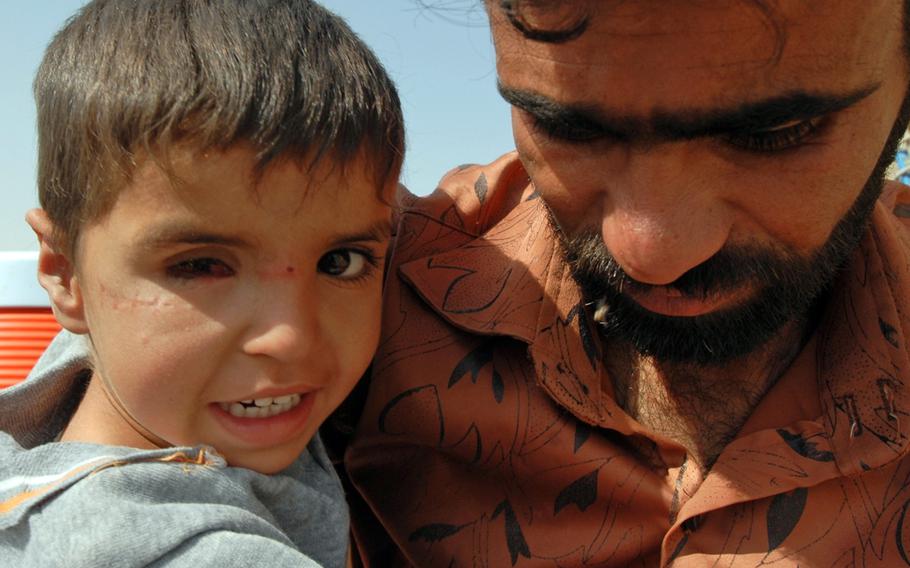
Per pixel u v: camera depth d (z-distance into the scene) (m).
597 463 0.99
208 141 0.73
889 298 0.99
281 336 0.77
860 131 0.81
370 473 1.07
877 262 1.01
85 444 0.78
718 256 0.84
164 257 0.76
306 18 0.87
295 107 0.78
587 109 0.77
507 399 1.01
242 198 0.75
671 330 0.93
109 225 0.76
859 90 0.77
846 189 0.83
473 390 1.02
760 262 0.85
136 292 0.76
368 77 0.86
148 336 0.77
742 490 0.94
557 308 1.03
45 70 0.84
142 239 0.75
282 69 0.79
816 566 0.93
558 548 0.99
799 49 0.72
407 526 1.05
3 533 0.74
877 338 0.98
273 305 0.78
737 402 1.03
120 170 0.75
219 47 0.78
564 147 0.85
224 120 0.74
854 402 0.97
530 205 1.17
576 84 0.77
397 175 0.88
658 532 0.98
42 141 0.83
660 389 1.05
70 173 0.79
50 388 0.87
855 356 0.98
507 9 0.77
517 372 1.03
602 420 0.99
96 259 0.78
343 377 0.87
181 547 0.71
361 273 0.86
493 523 1.01
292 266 0.78
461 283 1.08
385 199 0.86
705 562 0.94
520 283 1.05
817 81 0.73
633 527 0.98
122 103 0.75
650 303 0.90
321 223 0.79
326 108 0.79
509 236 1.13
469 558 1.01
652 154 0.77
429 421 1.02
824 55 0.73
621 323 0.96
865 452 0.94
